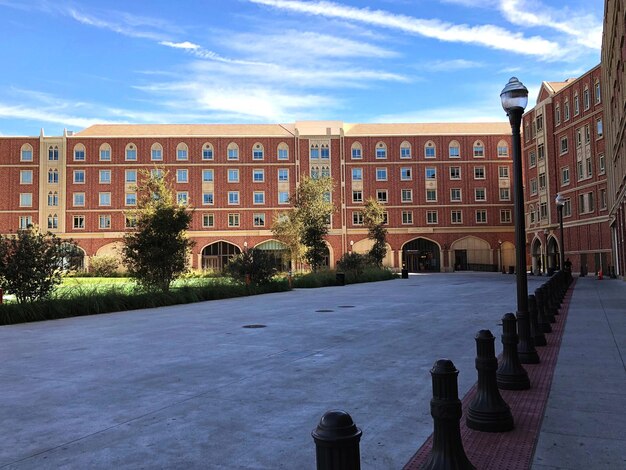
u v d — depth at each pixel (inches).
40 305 641.6
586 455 169.0
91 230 2728.8
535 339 375.6
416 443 183.3
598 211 1870.1
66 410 227.1
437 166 2898.6
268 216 2812.5
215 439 189.2
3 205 2714.1
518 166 314.7
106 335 474.0
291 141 2851.9
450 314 609.9
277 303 816.3
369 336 442.6
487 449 175.8
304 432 196.4
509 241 2883.9
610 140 1504.7
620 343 380.2
